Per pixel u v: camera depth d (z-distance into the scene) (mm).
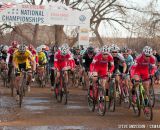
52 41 46938
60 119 9594
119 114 10609
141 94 10000
